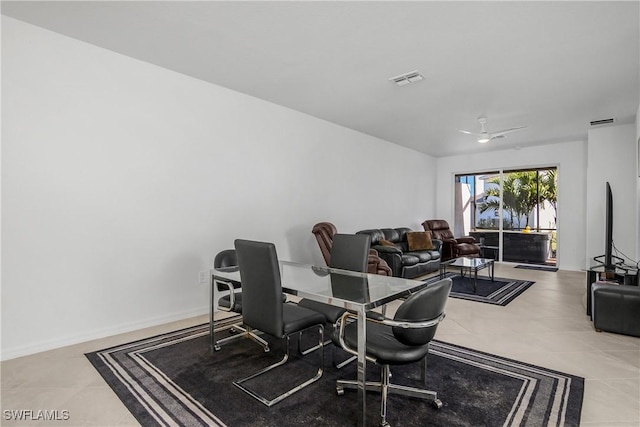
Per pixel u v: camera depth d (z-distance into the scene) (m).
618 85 3.55
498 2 2.16
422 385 2.08
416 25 2.44
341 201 5.34
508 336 2.91
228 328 3.13
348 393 2.01
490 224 7.45
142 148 3.11
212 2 2.21
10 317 2.44
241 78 3.46
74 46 2.71
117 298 2.96
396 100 4.09
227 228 3.77
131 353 2.54
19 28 2.46
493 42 2.67
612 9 2.22
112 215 2.93
